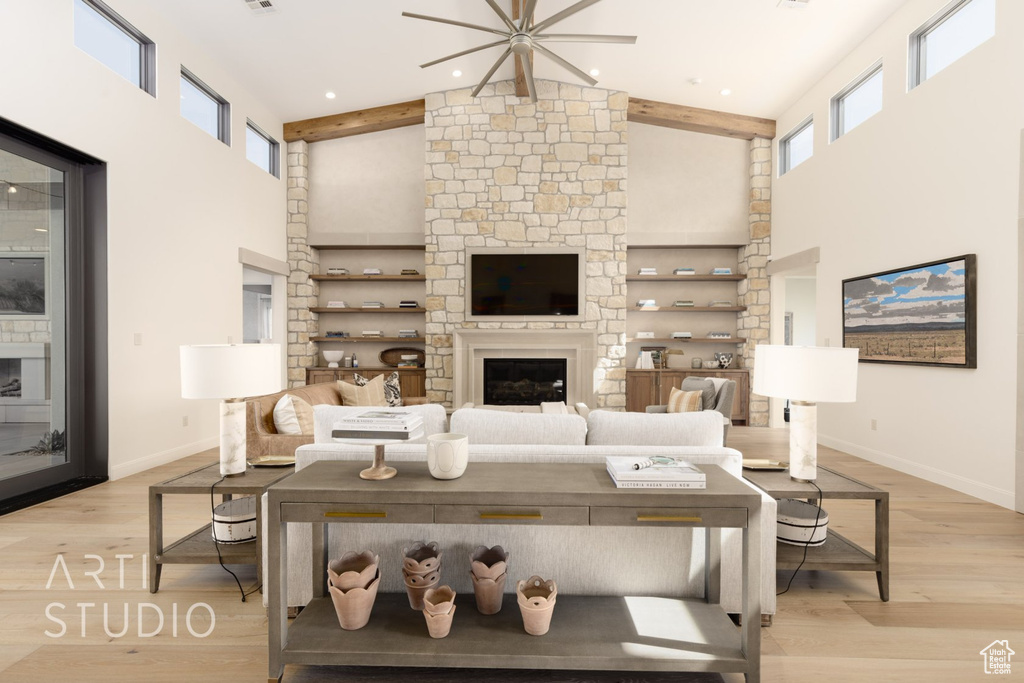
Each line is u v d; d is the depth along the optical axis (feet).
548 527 6.18
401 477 5.40
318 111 21.63
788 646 5.97
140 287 13.71
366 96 20.80
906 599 7.11
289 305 22.67
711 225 22.89
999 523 10.01
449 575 6.23
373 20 15.64
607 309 21.27
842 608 6.87
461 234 21.39
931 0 13.16
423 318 24.07
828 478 7.60
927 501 11.39
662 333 23.81
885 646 5.98
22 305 11.21
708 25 15.76
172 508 10.62
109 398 12.64
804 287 27.22
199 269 16.31
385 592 6.26
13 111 10.23
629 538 6.18
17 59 10.30
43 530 9.40
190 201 15.89
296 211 22.59
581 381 21.27
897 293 14.14
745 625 4.93
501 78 20.93
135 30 13.69
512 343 21.35
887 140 14.69
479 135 21.29
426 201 21.39
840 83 17.08
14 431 11.09
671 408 15.70
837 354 6.79
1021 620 6.57
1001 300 11.09
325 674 5.46
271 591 5.03
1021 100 10.63
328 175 23.22
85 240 12.58
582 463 6.06
